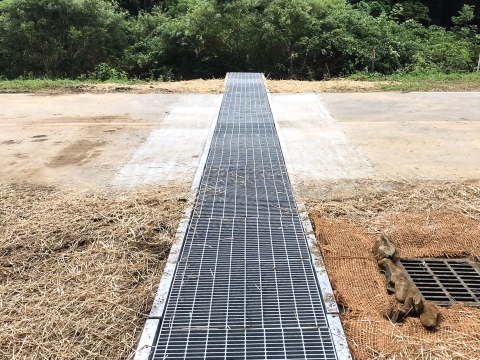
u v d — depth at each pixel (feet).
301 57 39.99
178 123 18.76
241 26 39.60
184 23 40.60
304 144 15.93
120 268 8.67
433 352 6.42
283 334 6.76
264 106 20.86
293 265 8.55
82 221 10.37
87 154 15.14
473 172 13.23
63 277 8.40
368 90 25.46
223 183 12.19
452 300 7.89
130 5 51.29
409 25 44.68
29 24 37.60
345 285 8.07
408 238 9.70
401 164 13.93
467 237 9.68
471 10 47.24
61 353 6.56
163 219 10.41
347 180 12.72
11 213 10.83
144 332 6.74
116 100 23.58
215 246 9.16
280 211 10.66
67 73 40.52
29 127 18.60
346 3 45.47
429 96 23.71
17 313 7.41
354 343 6.61
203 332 6.82
